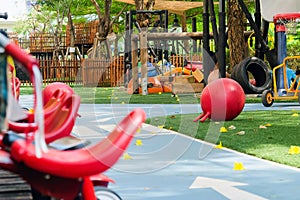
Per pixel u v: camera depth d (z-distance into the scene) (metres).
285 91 14.53
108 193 3.74
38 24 50.75
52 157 3.19
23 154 3.17
